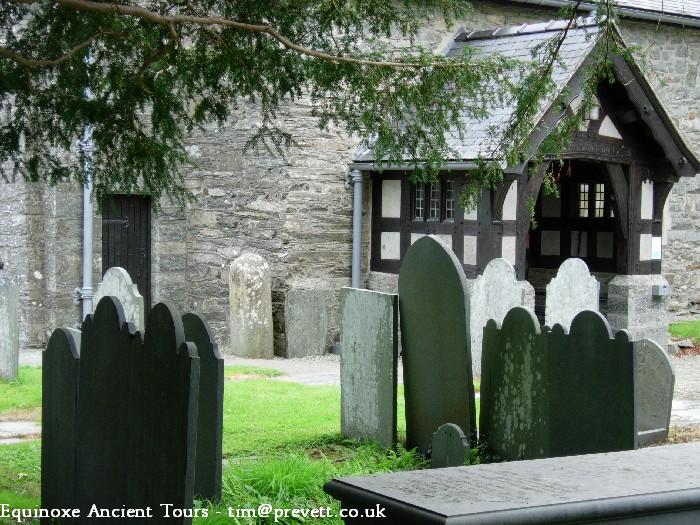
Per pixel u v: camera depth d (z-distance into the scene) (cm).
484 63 809
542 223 1780
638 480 330
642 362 883
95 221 1496
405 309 821
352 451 823
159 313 465
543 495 308
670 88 1830
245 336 1454
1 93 730
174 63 762
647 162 1479
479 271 1358
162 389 460
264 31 740
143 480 476
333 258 1539
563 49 1348
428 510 292
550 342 709
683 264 1873
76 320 1484
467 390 765
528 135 859
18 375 1154
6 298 1133
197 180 1605
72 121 758
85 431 539
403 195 1495
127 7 677
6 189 1488
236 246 1555
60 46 729
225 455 792
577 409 686
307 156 1502
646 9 1717
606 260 1689
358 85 779
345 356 878
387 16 796
